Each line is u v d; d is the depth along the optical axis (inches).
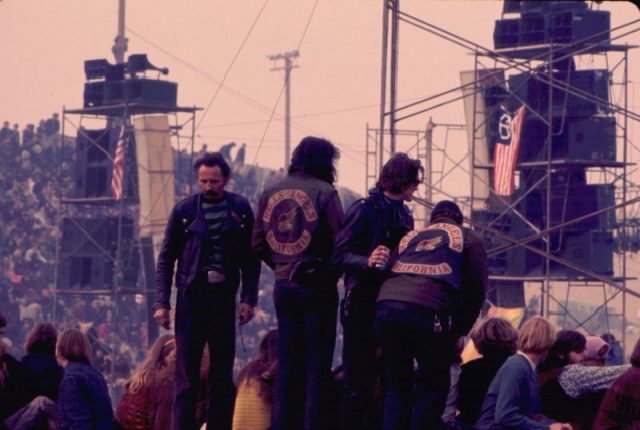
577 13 1334.9
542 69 1348.4
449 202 350.6
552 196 1368.1
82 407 414.9
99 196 1913.1
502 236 935.0
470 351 532.4
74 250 1910.7
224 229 385.1
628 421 359.3
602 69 1344.7
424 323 332.2
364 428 367.2
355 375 366.3
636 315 1823.3
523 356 386.3
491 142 1398.9
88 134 1913.1
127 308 2082.9
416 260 338.0
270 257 372.2
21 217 2298.2
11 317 2114.9
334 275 361.7
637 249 1418.6
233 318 390.0
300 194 360.8
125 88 1876.2
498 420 378.0
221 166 384.8
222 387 388.8
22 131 2388.0
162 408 417.1
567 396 398.9
